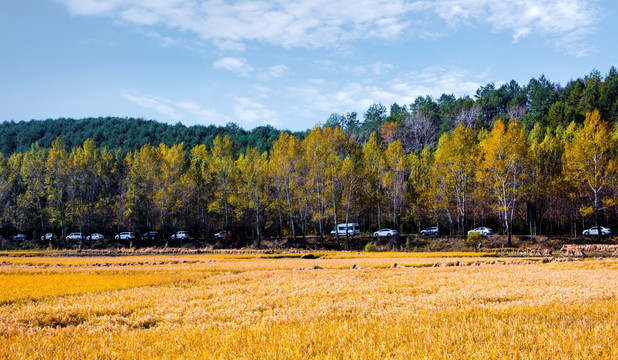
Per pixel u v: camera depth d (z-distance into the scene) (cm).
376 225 7919
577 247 4759
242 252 5944
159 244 7250
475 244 5366
